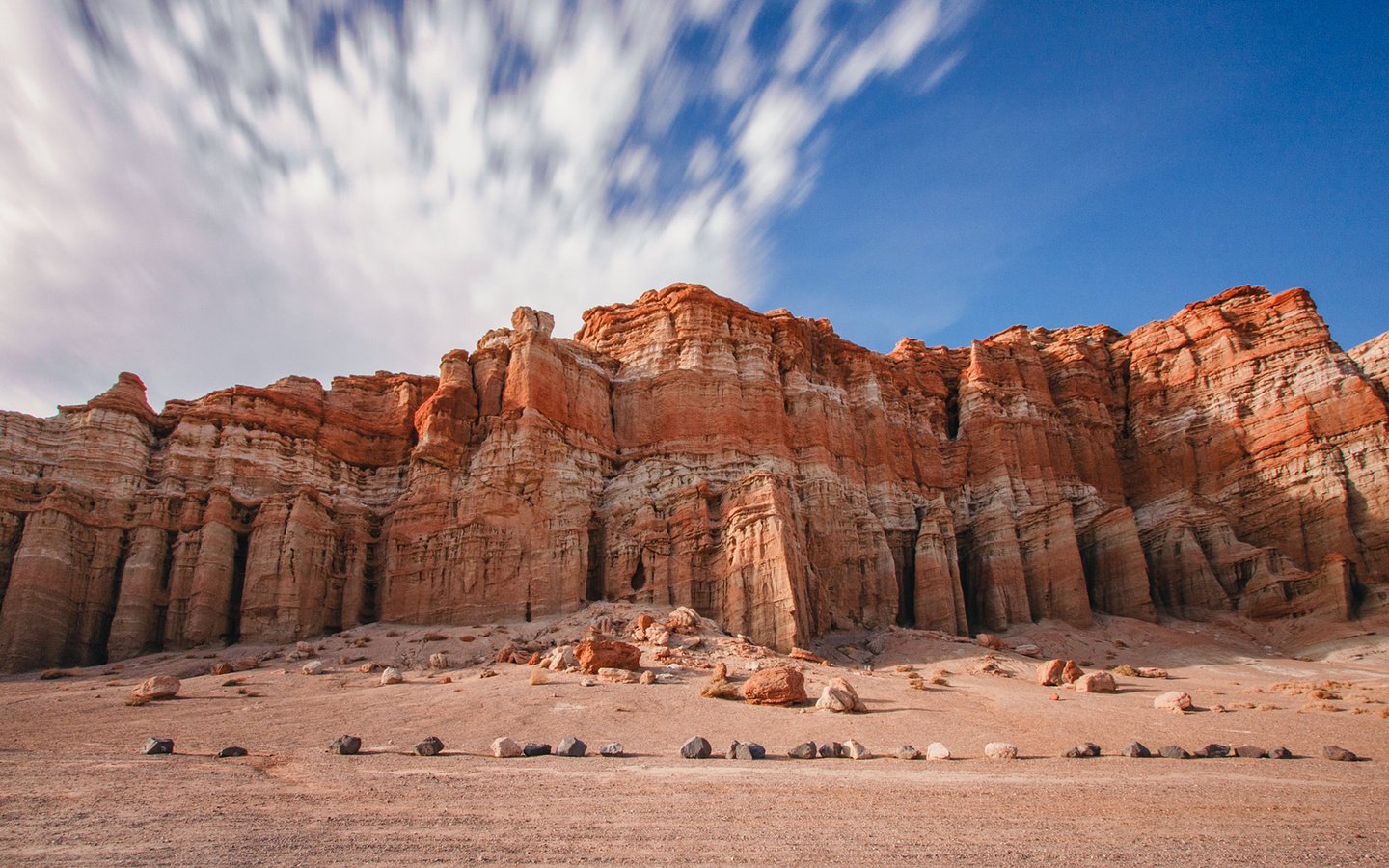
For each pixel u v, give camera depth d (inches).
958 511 2888.8
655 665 1454.2
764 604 1909.4
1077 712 1160.8
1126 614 2508.6
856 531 2465.6
